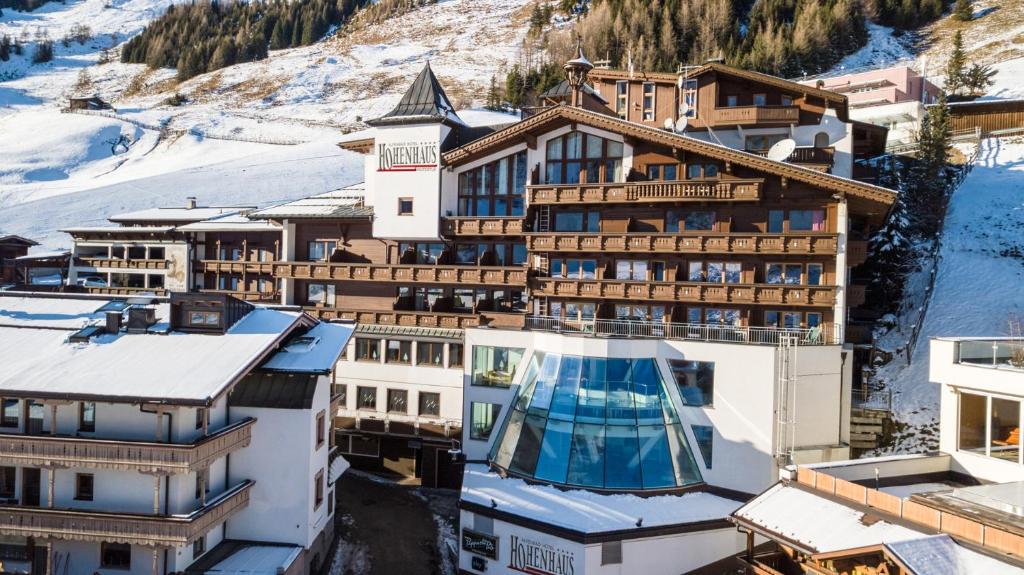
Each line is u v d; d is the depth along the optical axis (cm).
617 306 3528
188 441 2350
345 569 2778
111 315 2662
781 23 12975
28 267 6178
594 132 3566
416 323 3888
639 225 3509
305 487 2623
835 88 7862
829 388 2953
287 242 4338
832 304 3072
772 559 2252
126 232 5400
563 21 19575
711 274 3375
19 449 2256
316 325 3133
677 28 13888
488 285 3828
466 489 2873
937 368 2352
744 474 2844
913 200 5134
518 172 3809
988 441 2216
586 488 2822
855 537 1891
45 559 2391
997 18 11725
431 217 3850
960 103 6562
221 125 15175
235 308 2788
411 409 3825
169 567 2308
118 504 2367
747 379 2858
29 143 13750
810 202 3184
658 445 2888
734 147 3972
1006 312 3828
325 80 18575
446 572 2792
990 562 1636
